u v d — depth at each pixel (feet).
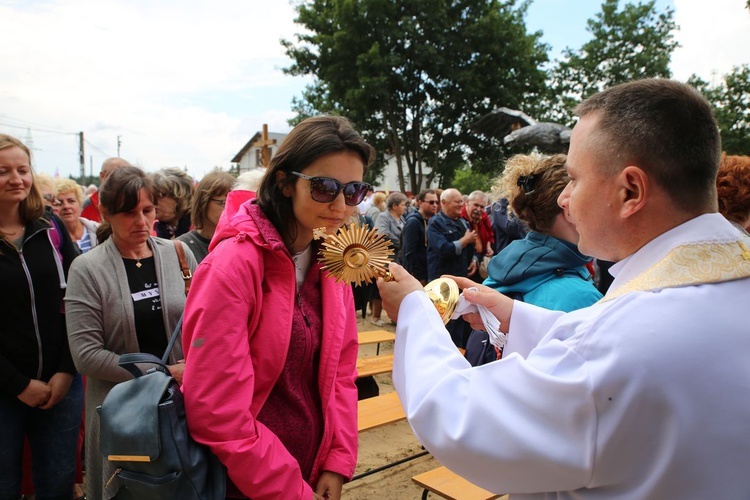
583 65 97.19
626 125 3.10
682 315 2.77
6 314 7.99
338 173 4.86
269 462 4.56
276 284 4.95
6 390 7.75
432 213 23.31
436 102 91.04
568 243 6.27
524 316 4.58
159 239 8.46
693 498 2.66
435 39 84.99
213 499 4.49
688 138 2.99
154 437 4.25
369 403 11.21
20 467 8.10
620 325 2.84
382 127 92.58
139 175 7.80
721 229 3.05
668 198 3.09
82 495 10.48
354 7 84.53
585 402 2.78
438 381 3.38
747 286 2.91
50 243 8.62
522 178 6.50
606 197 3.23
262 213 5.06
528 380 3.01
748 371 2.67
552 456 2.85
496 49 84.64
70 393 8.67
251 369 4.68
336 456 5.57
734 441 2.61
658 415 2.68
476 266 20.25
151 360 4.91
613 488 2.87
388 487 11.93
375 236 4.39
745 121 79.61
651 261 3.13
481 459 3.06
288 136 5.05
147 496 4.37
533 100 92.43
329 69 86.94
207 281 4.63
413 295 3.97
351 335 6.19
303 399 5.25
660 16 94.43
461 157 95.40
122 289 7.61
